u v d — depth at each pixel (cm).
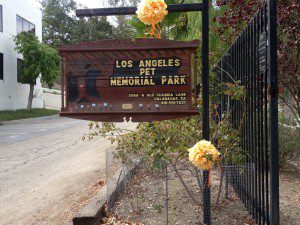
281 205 504
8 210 582
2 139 1462
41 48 2900
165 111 409
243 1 589
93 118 416
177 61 411
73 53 417
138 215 467
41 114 2961
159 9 420
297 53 581
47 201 607
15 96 2958
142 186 501
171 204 469
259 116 419
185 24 1005
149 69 412
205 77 429
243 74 491
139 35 796
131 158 485
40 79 3169
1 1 2736
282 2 540
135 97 414
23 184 735
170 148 456
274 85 356
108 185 513
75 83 417
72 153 1073
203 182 442
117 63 414
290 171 699
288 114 777
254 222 443
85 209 486
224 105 605
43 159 998
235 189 521
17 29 3011
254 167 438
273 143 358
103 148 1121
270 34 356
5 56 2797
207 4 429
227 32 736
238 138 484
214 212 476
